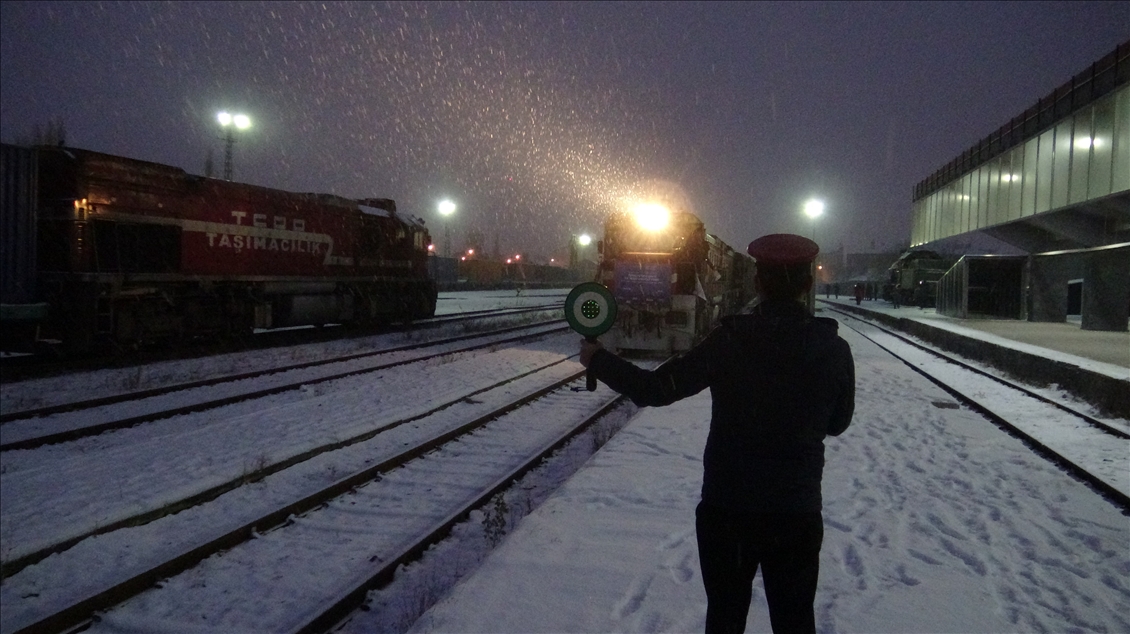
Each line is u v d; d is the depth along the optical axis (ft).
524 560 16.29
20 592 17.04
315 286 69.41
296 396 39.93
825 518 19.72
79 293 47.62
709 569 8.42
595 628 13.12
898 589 15.10
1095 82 71.82
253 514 21.85
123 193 50.24
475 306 134.10
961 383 49.67
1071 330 79.15
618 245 60.08
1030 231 108.37
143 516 20.81
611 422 36.52
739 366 8.25
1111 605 14.51
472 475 26.37
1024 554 17.40
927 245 165.07
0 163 44.62
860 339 86.02
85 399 37.45
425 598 16.47
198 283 56.75
